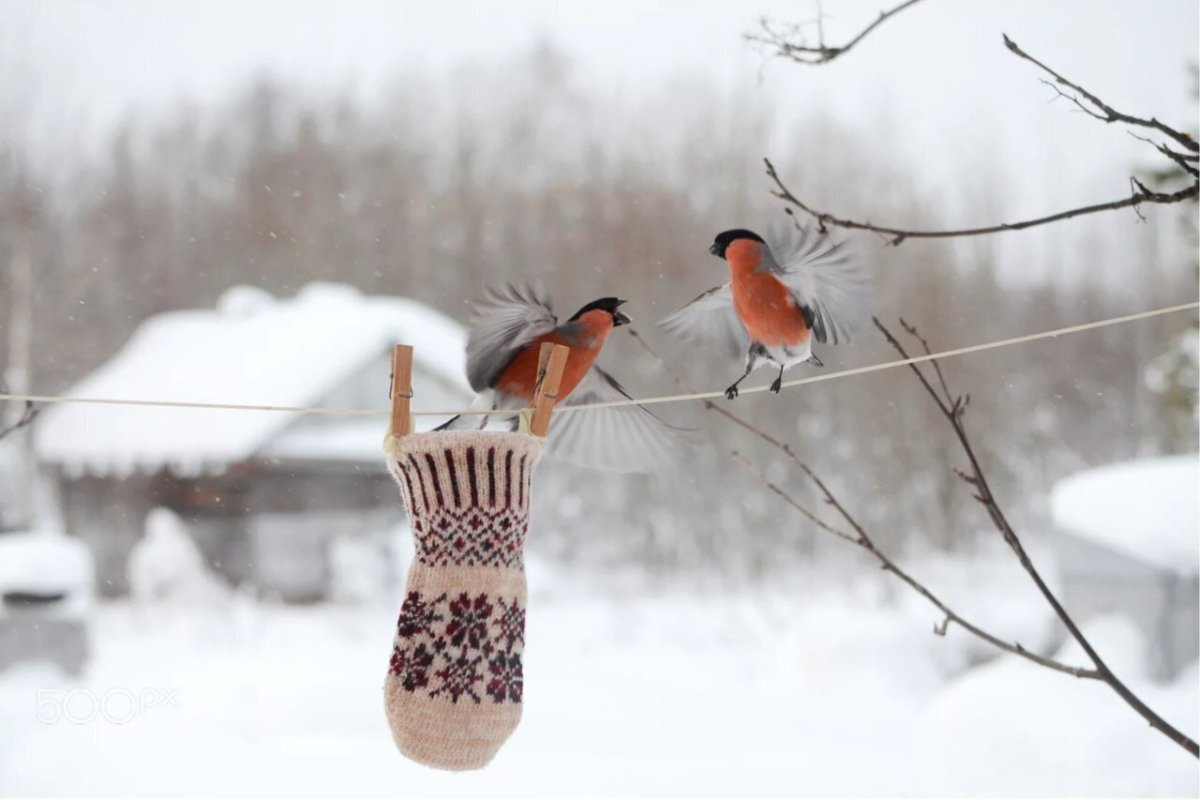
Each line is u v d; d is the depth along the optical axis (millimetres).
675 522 20266
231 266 28281
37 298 26734
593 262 24891
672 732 9133
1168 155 2547
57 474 21000
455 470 2230
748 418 20516
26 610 10695
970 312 22438
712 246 2479
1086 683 7031
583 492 20859
